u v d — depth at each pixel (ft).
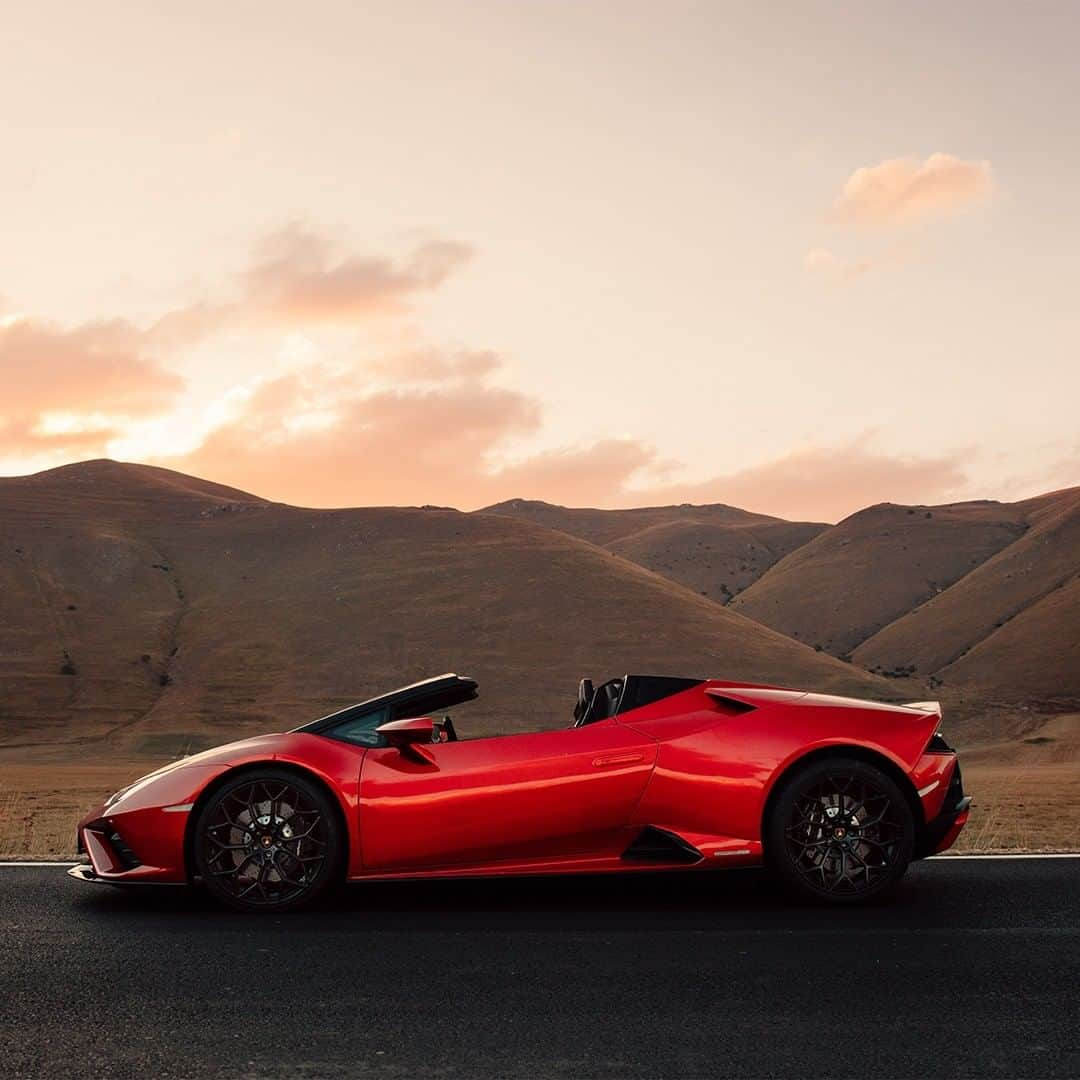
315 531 474.49
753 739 17.87
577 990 12.85
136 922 16.57
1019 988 12.81
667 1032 11.35
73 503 517.96
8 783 185.37
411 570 421.59
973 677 486.38
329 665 349.41
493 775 17.57
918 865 21.29
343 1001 12.48
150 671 348.38
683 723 18.24
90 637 369.91
